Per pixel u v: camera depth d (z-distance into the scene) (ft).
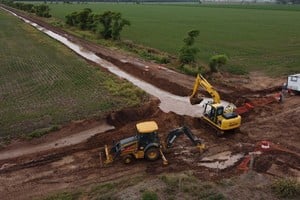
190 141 87.92
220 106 89.45
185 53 156.97
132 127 96.02
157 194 63.10
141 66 157.69
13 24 319.06
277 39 244.42
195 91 98.43
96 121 100.32
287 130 93.25
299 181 68.39
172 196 62.64
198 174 72.59
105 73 147.43
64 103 112.47
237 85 131.03
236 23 359.46
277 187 64.69
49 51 193.88
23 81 136.26
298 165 76.07
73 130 95.55
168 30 289.74
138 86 135.03
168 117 101.60
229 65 160.35
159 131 94.99
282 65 162.09
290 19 411.34
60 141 90.84
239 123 89.35
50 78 139.54
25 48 202.80
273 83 133.90
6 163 80.94
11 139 90.22
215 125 89.86
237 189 65.05
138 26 317.63
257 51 197.26
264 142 84.79
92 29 268.82
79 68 155.22
